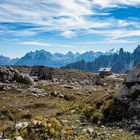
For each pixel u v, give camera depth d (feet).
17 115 100.12
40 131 57.26
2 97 140.15
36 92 168.96
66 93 180.96
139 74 84.74
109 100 84.99
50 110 113.60
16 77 204.13
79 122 76.23
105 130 69.97
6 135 56.85
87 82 301.43
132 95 82.43
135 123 74.23
